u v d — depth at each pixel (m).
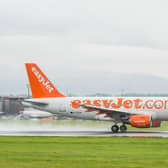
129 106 160.25
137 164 69.06
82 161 72.25
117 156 79.06
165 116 157.00
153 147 97.31
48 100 168.62
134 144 105.06
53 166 67.12
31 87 170.12
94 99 165.38
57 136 134.75
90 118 165.25
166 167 66.25
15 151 87.88
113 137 129.00
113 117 159.88
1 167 66.06
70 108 166.62
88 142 111.06
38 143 107.94
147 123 150.50
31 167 66.19
